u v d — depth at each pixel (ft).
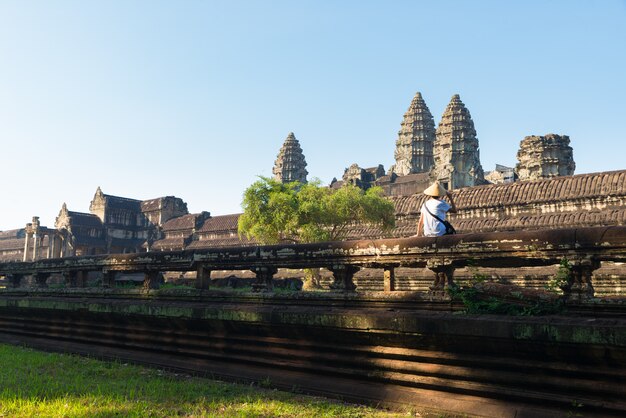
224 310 31.48
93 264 45.21
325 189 112.88
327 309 28.19
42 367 34.73
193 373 32.01
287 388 27.58
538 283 68.28
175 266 38.29
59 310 43.91
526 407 20.93
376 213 107.76
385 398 24.29
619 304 21.13
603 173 111.04
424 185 285.64
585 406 19.75
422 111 422.00
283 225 105.09
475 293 24.84
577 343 19.77
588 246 21.98
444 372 23.39
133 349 37.65
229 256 35.24
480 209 121.19
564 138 238.89
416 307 26.76
